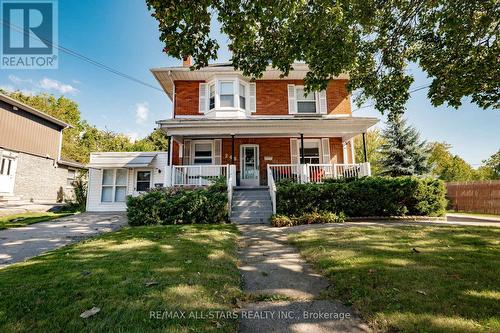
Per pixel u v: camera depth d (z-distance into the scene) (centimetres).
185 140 1449
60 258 466
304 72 1455
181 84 1484
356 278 354
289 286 356
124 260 444
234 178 1178
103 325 238
